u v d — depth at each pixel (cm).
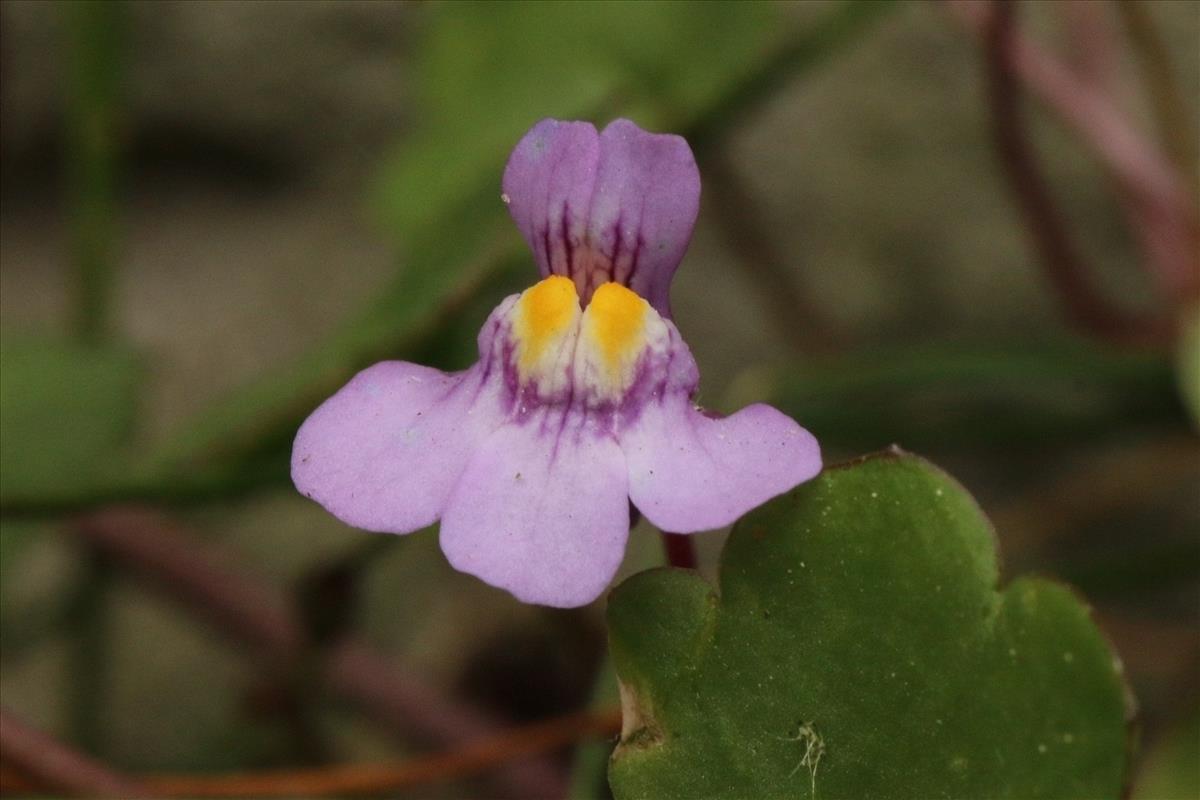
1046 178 15
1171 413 13
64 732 14
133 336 16
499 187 14
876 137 15
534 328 11
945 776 10
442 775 12
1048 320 15
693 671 11
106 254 14
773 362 16
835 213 15
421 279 13
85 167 14
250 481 13
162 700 15
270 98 16
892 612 10
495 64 14
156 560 14
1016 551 14
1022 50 14
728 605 11
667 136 11
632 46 13
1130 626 14
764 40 13
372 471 11
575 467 11
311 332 16
